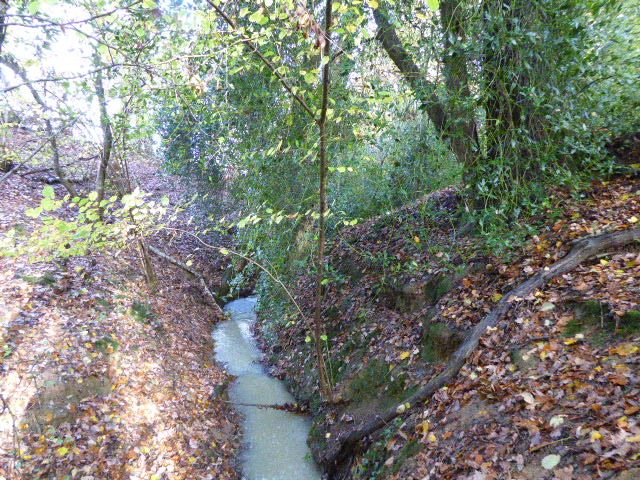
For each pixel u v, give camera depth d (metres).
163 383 6.12
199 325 9.13
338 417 5.58
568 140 4.77
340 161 5.81
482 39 4.44
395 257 6.70
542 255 4.70
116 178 8.84
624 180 5.20
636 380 2.87
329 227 7.30
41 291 6.47
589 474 2.49
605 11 4.27
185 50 5.19
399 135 5.46
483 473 3.00
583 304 3.76
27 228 8.14
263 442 5.91
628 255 4.00
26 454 4.36
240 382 7.47
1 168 10.23
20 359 5.23
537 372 3.49
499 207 5.11
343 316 7.10
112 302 7.24
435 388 4.29
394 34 5.52
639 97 5.09
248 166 6.57
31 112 6.27
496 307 4.42
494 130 5.09
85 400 5.20
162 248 11.36
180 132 9.21
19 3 3.95
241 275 7.74
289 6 3.14
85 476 4.40
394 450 4.14
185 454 5.16
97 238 4.23
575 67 4.44
